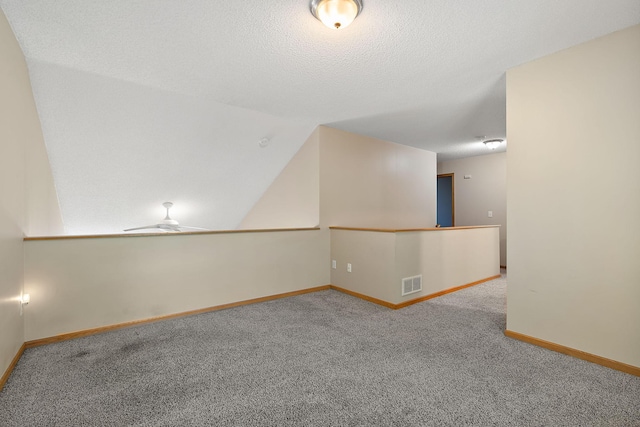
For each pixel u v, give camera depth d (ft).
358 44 7.34
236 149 13.19
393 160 16.97
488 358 7.45
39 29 6.70
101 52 7.61
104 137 10.43
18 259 7.41
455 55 7.88
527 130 8.29
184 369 6.94
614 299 6.97
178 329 9.34
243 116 11.77
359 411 5.49
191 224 16.57
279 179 15.78
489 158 20.22
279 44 7.32
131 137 10.82
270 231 12.52
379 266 11.89
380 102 11.00
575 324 7.53
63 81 8.54
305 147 14.30
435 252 12.93
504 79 9.27
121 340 8.52
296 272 13.21
